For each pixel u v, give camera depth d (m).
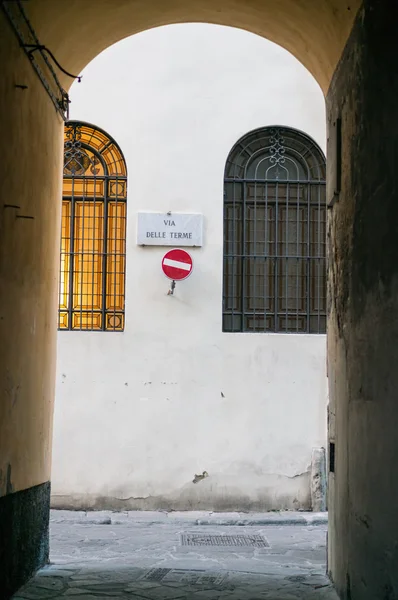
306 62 6.93
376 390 4.24
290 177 10.25
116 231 10.16
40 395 6.07
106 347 9.94
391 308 3.90
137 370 9.93
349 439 5.10
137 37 10.17
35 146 5.73
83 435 9.84
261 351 9.98
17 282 5.21
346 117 5.44
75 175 10.14
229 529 8.97
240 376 9.96
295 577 6.30
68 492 9.78
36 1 5.21
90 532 8.66
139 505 9.79
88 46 6.83
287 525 9.28
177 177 10.09
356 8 5.00
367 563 4.44
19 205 5.23
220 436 9.89
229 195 10.23
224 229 10.17
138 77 10.15
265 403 9.94
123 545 7.91
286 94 10.21
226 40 10.22
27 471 5.65
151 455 9.85
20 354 5.34
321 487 9.80
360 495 4.67
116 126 10.12
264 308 10.15
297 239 10.20
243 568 6.72
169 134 10.12
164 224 10.03
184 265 9.88
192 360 9.96
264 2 6.34
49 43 5.97
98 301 10.09
